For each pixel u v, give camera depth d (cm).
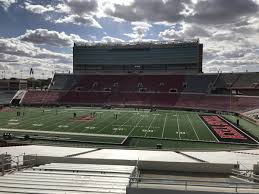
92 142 3291
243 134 3875
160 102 8012
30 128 4191
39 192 919
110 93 8875
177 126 4491
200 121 5094
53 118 5284
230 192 887
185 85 8719
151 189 906
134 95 8600
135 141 3384
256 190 957
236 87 8138
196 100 7788
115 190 960
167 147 3064
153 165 1568
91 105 8275
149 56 10462
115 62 10762
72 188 970
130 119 5244
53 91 9262
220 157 2098
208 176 1472
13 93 9594
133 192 911
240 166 1688
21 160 1759
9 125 4450
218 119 5403
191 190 901
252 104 6825
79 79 9812
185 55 10044
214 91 8262
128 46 10656
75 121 4919
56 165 1492
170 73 9562
